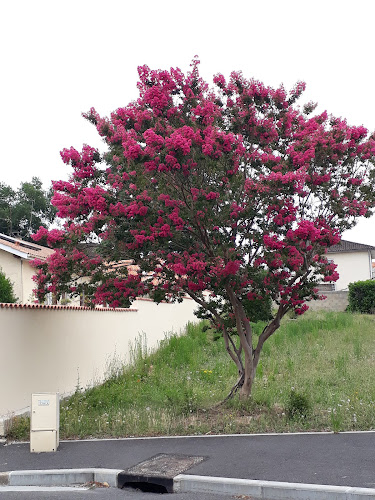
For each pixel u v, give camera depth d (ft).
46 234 31.86
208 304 35.63
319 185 31.37
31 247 85.20
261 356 51.80
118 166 30.40
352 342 58.65
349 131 30.89
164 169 27.22
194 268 29.09
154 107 30.71
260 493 19.58
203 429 28.68
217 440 26.81
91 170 30.66
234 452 24.27
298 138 31.78
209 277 30.27
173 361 51.06
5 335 32.01
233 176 29.17
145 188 29.68
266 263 30.71
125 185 30.17
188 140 27.32
